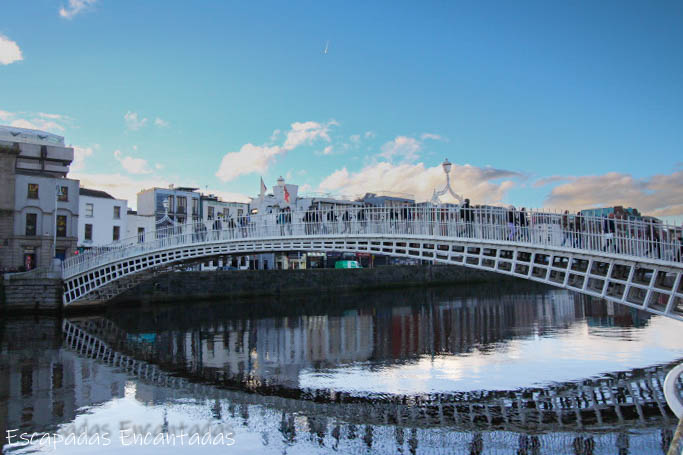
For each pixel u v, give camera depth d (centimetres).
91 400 1391
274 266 6488
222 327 2919
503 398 1365
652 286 1528
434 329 2745
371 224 2402
